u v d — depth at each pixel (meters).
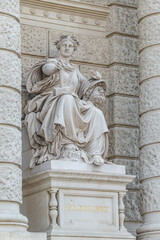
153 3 23.72
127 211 24.89
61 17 25.42
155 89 23.31
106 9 26.09
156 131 23.09
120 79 25.66
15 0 21.19
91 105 23.03
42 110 22.47
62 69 23.17
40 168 21.91
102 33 26.08
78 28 25.70
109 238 21.78
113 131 25.20
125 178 22.36
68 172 21.45
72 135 22.20
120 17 26.09
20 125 20.78
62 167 21.59
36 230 21.73
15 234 19.42
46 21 25.12
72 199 21.64
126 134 25.31
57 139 22.09
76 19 25.70
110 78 25.73
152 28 23.62
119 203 22.36
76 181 21.69
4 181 19.91
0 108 20.27
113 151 25.09
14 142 20.34
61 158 22.00
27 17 24.84
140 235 22.83
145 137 23.33
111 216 22.17
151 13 23.72
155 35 23.56
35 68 23.59
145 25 23.84
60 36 24.78
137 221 24.97
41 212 21.64
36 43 24.80
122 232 22.12
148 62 23.56
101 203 22.08
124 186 22.48
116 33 25.94
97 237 21.58
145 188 23.12
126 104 25.53
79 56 25.50
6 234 19.28
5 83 20.45
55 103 22.31
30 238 19.64
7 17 20.84
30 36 24.77
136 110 25.66
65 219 21.41
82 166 21.89
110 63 25.84
